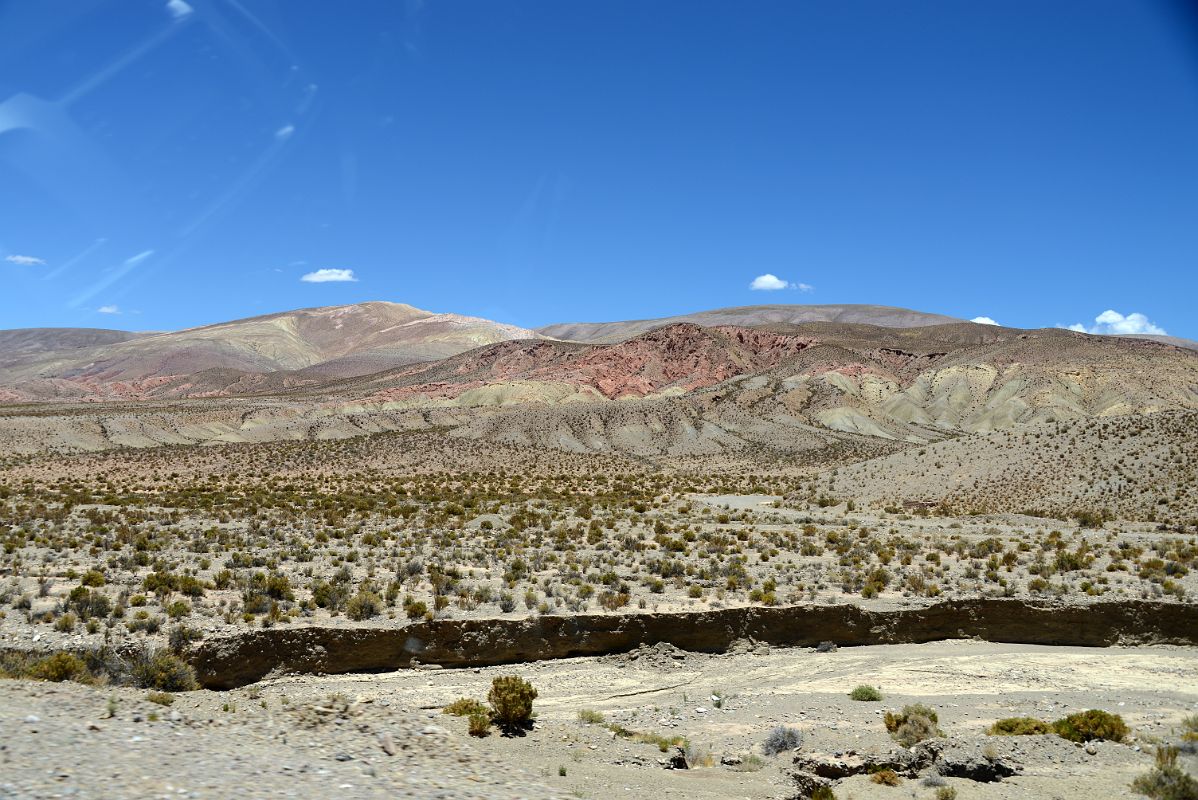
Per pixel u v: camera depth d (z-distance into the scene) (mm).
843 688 24344
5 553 35594
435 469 103312
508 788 12352
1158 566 39594
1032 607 32031
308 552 39156
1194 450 63469
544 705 22781
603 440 136750
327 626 25500
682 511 65000
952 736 18500
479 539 47156
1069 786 15109
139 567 33938
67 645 22109
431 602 29578
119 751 11250
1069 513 62344
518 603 29859
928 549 47188
